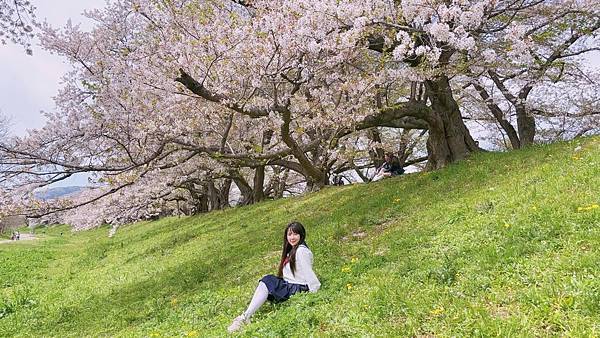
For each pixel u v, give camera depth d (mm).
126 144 13242
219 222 22453
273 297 7145
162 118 13008
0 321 12109
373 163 25625
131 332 8516
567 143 13180
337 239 11094
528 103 17500
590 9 13930
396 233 9625
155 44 12727
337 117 13688
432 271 6336
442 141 16031
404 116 15242
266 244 13070
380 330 4926
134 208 21891
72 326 10742
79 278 18016
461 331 4508
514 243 6594
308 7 10891
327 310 5848
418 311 5152
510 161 12930
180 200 36719
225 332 6281
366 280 6930
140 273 15578
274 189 29953
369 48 13766
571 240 6152
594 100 19281
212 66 11969
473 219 8664
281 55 11727
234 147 18312
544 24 14727
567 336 4039
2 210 11789
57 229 69938
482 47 12648
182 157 15500
